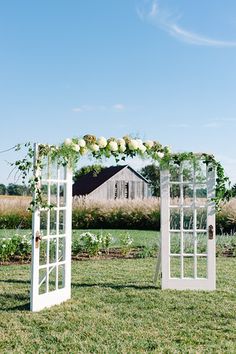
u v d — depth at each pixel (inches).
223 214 782.5
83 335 214.5
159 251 336.2
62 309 262.7
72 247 501.7
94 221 936.9
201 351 192.7
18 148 262.7
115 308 264.8
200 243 542.3
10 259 474.9
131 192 1448.1
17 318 243.4
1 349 196.1
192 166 325.4
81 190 1504.7
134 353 189.8
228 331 223.6
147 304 274.8
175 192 834.2
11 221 863.1
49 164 274.1
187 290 317.7
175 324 234.4
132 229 917.2
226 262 467.5
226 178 319.3
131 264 447.8
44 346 199.6
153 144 317.1
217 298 292.4
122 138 307.3
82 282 350.0
